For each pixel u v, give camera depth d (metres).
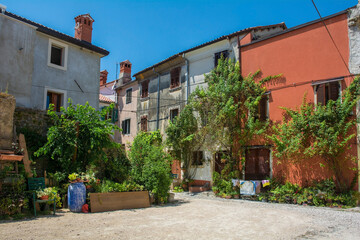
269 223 8.34
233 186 15.79
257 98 15.57
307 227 7.90
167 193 13.17
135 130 27.08
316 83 14.18
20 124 12.91
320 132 12.84
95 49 18.67
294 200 13.27
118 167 13.29
